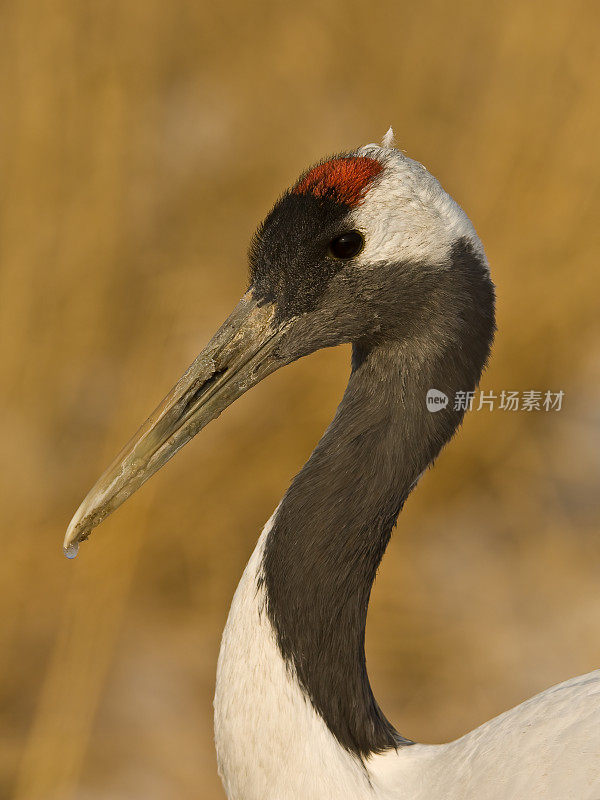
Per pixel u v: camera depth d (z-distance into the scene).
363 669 5.29
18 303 10.59
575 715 4.86
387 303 5.18
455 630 9.79
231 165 12.90
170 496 10.09
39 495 10.09
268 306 5.31
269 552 5.24
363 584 5.27
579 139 11.01
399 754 5.28
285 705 5.08
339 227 5.10
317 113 13.24
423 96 12.32
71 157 10.98
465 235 5.22
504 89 11.51
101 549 9.41
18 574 9.62
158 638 9.72
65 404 10.59
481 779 4.89
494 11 12.02
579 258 10.93
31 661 9.45
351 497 5.25
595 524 10.67
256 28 13.74
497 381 10.85
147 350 10.54
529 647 9.70
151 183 12.07
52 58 11.06
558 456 10.98
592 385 11.18
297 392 10.54
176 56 13.41
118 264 10.98
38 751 8.75
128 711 9.22
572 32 11.38
